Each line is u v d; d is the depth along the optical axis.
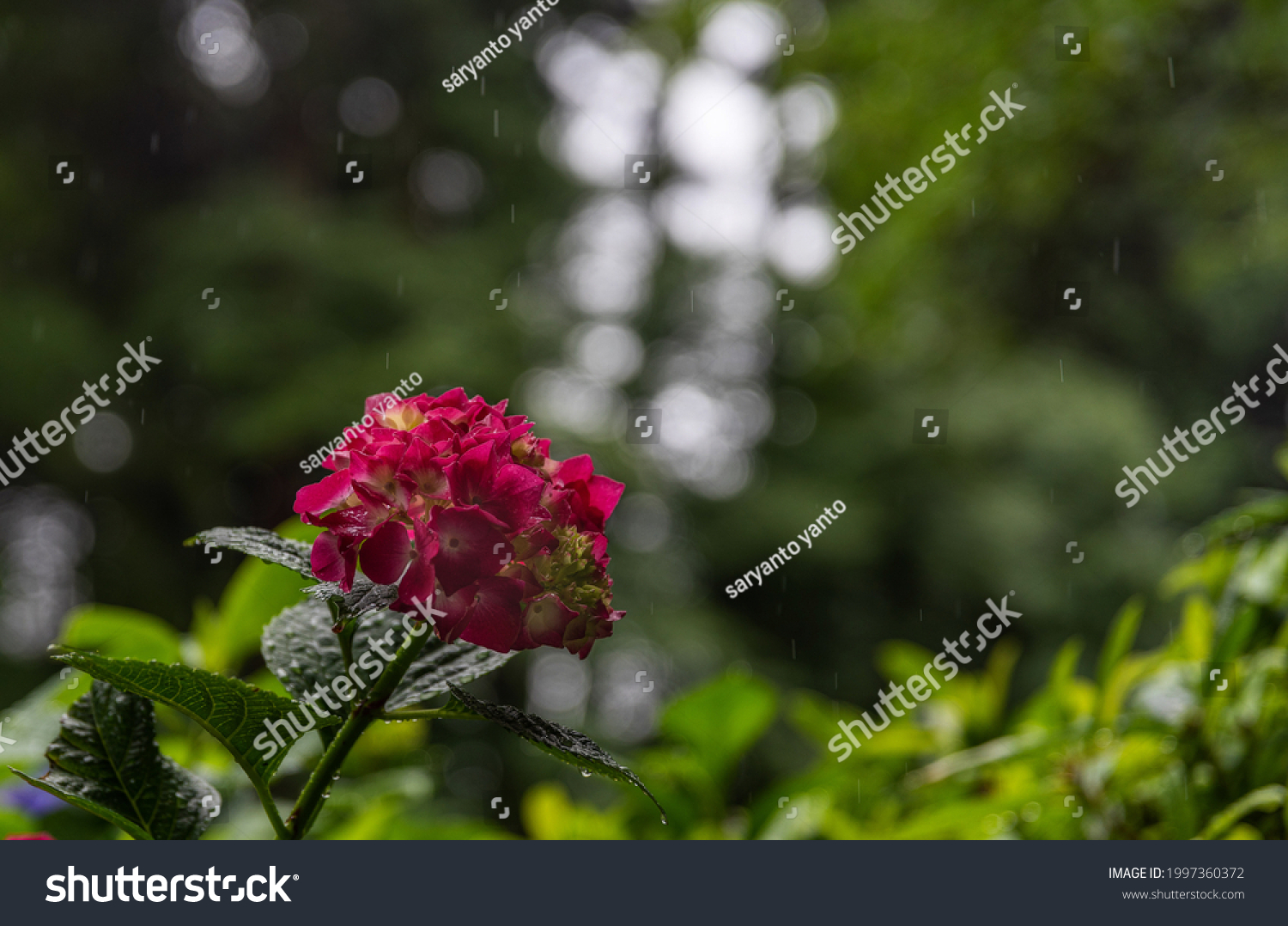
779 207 9.92
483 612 0.91
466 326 10.16
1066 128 5.27
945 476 11.18
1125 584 10.27
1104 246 6.24
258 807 1.92
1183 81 5.12
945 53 5.71
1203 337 11.67
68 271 10.55
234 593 1.89
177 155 11.55
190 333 9.79
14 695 9.16
